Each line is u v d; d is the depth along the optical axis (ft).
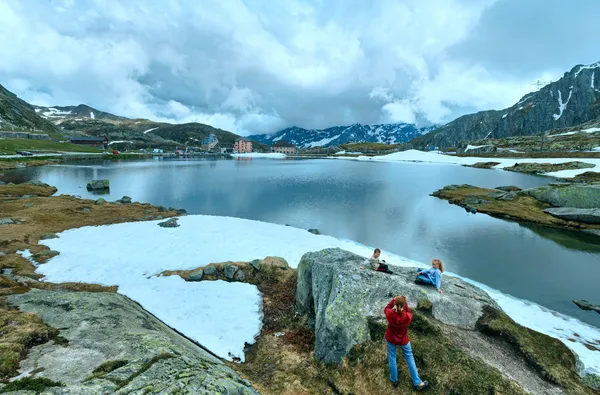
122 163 459.32
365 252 91.91
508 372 34.65
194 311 55.42
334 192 217.56
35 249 81.51
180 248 85.46
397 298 32.99
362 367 37.45
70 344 31.89
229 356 43.98
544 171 323.78
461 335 39.78
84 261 75.00
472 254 97.45
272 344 46.83
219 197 194.70
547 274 83.05
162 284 65.36
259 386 37.11
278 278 70.54
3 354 27.53
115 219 118.21
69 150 582.35
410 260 88.33
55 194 180.96
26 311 40.09
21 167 329.93
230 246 88.63
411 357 33.65
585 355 48.47
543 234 118.01
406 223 133.69
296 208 163.63
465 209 163.02
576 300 68.95
